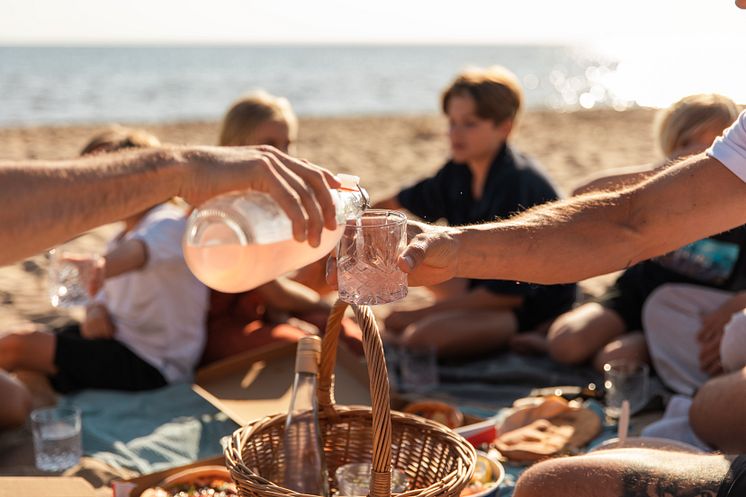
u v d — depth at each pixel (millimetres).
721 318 3469
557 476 1765
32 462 2922
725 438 2537
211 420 3127
